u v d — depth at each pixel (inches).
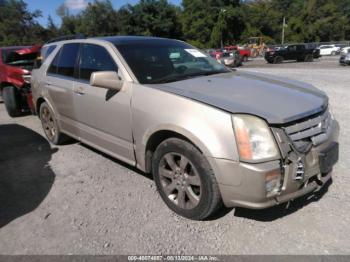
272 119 100.5
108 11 2393.0
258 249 103.7
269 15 3132.4
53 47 203.2
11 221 125.6
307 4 3444.9
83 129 168.6
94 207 132.3
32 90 218.8
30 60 309.3
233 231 113.0
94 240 111.3
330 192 133.8
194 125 107.7
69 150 200.1
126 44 153.0
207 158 105.4
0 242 113.1
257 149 99.2
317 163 109.9
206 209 112.3
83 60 165.6
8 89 292.4
